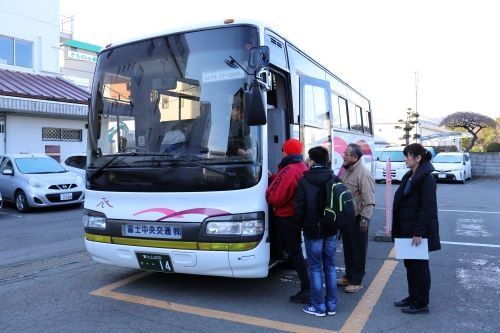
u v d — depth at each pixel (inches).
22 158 528.7
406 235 181.3
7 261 275.6
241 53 189.8
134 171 197.8
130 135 204.2
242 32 191.9
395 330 168.6
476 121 1471.5
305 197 176.2
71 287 222.2
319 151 178.9
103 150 211.2
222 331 168.4
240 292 212.1
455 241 333.1
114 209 203.9
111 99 212.7
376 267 259.0
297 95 249.0
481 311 187.5
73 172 592.7
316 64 295.3
